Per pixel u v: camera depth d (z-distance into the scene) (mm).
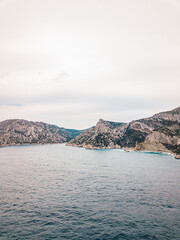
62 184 60531
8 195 48156
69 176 74000
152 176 74375
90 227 31875
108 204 42531
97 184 60812
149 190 54031
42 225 32219
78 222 33594
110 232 30328
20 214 36469
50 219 34562
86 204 42406
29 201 43906
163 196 48438
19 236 28531
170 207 40969
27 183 61250
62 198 46375
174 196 48500
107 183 62250
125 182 63812
